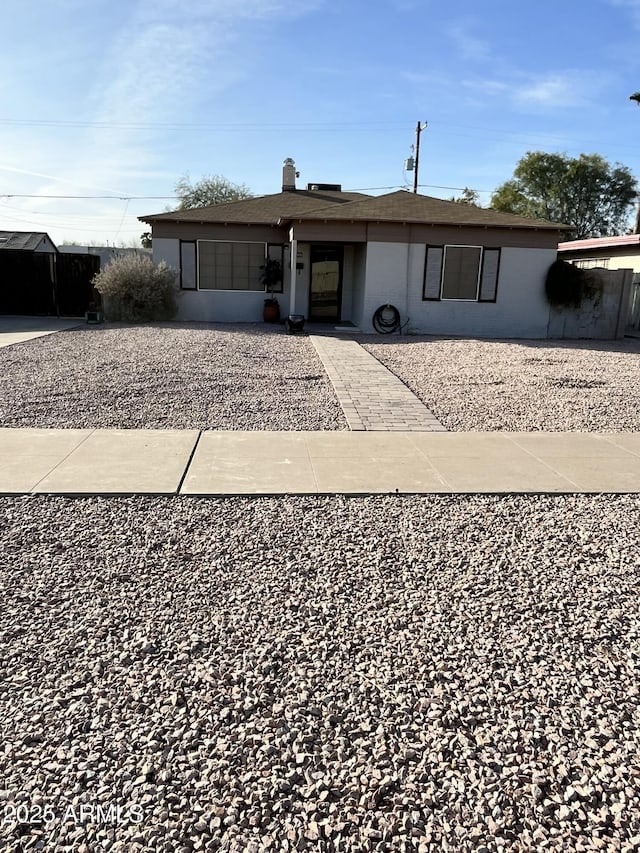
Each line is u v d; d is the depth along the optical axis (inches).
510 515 197.6
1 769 96.1
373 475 229.5
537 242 712.4
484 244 704.4
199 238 760.3
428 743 103.6
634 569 163.8
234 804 91.4
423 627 135.9
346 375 418.3
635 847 86.0
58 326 693.9
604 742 104.7
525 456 257.6
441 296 710.5
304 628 134.3
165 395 348.2
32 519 185.5
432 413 328.8
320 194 911.0
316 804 91.7
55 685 114.7
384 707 111.6
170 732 104.3
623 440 284.4
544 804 92.4
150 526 182.2
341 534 180.2
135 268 729.6
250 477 223.5
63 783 93.9
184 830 87.1
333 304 794.2
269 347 544.4
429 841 86.6
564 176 2057.1
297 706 111.3
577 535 183.6
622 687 118.5
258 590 148.6
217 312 782.5
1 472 223.1
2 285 825.5
